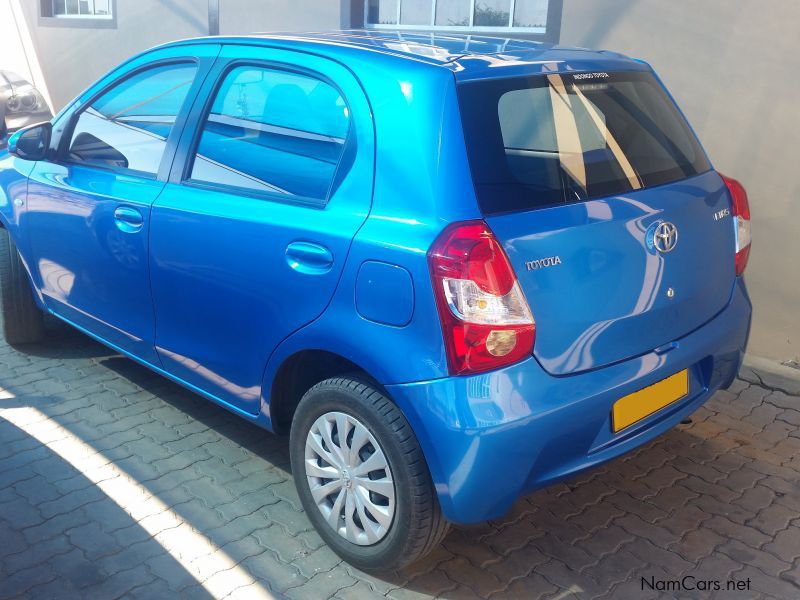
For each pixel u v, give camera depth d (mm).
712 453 3584
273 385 2896
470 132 2439
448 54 2713
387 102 2557
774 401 4043
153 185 3291
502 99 2555
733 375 3127
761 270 4359
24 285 4305
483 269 2287
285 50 2953
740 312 3033
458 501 2387
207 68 3227
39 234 3953
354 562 2758
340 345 2557
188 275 3109
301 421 2807
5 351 4504
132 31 7996
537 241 2383
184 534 2965
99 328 3801
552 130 2643
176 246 3129
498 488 2377
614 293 2529
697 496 3266
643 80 3088
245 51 3098
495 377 2309
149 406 3924
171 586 2693
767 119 4211
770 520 3111
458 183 2379
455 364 2309
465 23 5773
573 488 3322
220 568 2789
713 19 4309
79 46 8609
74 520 3029
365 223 2514
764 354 4426
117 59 8250
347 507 2713
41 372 4258
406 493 2496
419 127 2463
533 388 2350
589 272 2471
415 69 2555
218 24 7203
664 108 3090
